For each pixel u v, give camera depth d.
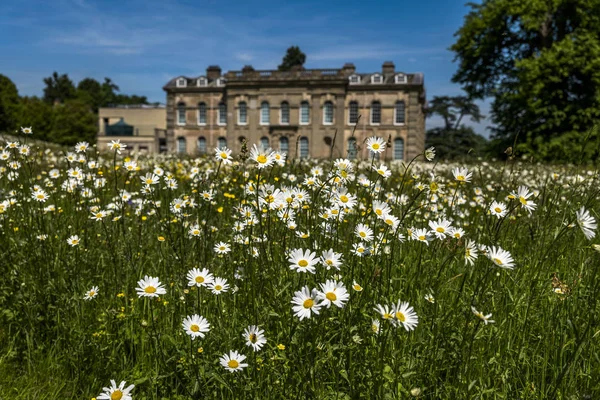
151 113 71.19
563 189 5.10
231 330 2.67
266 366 2.38
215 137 50.69
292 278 2.93
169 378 2.59
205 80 51.34
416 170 7.13
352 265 2.75
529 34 29.75
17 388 2.68
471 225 4.47
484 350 2.58
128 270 3.50
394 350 2.37
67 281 3.35
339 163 3.31
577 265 3.37
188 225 4.16
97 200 4.67
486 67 32.19
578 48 25.55
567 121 25.94
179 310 2.92
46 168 7.17
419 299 2.74
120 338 2.90
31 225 3.94
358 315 2.51
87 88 119.12
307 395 2.20
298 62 88.88
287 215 3.23
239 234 3.73
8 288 3.34
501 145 28.55
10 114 60.06
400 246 3.36
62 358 2.94
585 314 2.64
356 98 45.94
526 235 3.94
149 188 4.33
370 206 3.23
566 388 2.35
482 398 2.32
